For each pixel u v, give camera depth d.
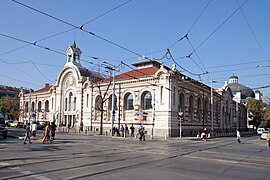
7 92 103.00
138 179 9.87
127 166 12.55
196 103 52.12
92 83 55.19
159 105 43.38
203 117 52.22
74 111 59.03
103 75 60.12
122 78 50.53
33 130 31.17
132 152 18.83
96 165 12.59
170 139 36.75
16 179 9.42
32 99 74.19
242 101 106.88
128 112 48.19
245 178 10.68
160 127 42.72
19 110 77.75
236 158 17.23
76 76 58.91
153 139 36.12
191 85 49.97
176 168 12.53
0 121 29.52
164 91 43.09
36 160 13.61
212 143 32.28
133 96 47.53
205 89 56.50
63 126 60.56
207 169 12.52
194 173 11.41
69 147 20.73
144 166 12.77
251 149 25.23
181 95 47.34
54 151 17.78
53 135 26.31
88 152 17.70
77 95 58.19
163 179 10.01
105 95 47.00
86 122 55.22
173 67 44.56
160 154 18.11
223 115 70.00
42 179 9.52
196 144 29.34
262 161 16.17
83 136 37.09
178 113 44.00
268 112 61.69
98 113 53.62
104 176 10.21
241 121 95.50
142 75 47.97
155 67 51.38
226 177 10.77
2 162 12.75
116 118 49.72
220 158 16.97
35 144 22.55
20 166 11.93
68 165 12.39
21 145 21.22
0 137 29.36
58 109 62.56
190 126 49.00
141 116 39.78
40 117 69.62
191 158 16.55
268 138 29.81
